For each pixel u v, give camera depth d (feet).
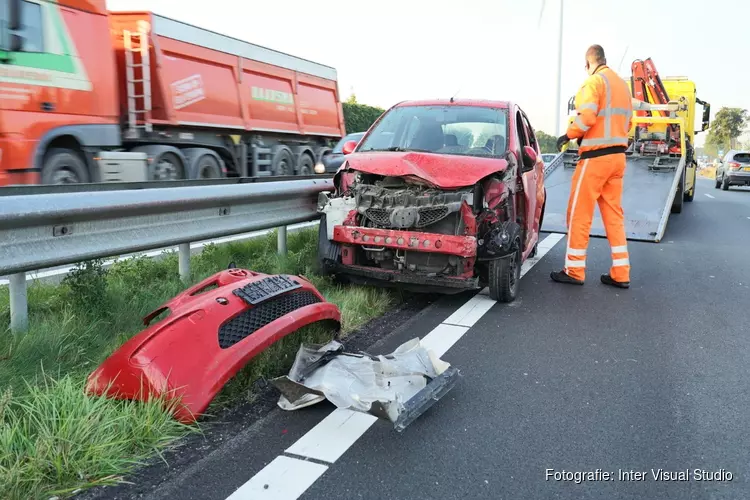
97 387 10.48
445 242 17.28
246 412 11.19
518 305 19.57
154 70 33.86
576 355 14.99
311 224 35.65
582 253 22.77
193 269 19.54
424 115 22.00
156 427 9.81
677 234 37.96
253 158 44.52
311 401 11.03
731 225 43.45
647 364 14.48
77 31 26.94
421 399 10.96
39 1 24.89
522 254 21.20
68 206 12.85
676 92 59.52
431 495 8.80
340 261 19.22
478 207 18.15
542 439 10.62
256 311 11.50
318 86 53.42
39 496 8.27
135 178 30.78
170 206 15.62
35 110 24.91
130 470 9.11
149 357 10.38
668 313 19.13
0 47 23.27
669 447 10.46
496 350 15.17
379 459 9.74
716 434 10.97
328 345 12.61
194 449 9.83
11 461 8.61
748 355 15.28
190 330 10.67
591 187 22.12
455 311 18.57
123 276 17.83
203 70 37.86
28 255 12.22
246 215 18.94
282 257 21.38
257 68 43.62
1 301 15.76
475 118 21.40
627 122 22.07
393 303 18.99
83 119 27.35
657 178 39.19
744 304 20.49
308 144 54.08
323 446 10.07
